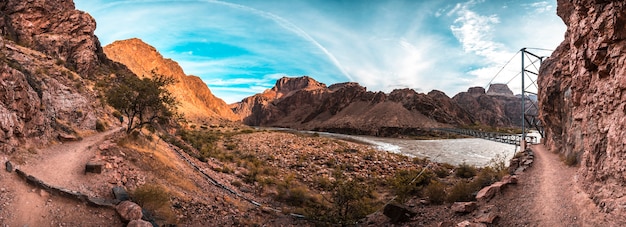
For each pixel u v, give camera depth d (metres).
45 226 10.33
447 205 15.91
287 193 24.91
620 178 9.29
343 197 17.19
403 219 15.14
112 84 48.06
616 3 9.70
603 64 10.72
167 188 17.98
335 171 37.06
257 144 62.19
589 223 9.47
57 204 11.39
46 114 20.22
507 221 11.60
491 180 18.28
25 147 15.28
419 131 187.25
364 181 33.03
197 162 29.31
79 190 13.26
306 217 18.98
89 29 56.81
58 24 52.97
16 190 11.10
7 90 14.95
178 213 15.52
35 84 22.88
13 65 22.70
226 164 34.47
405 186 21.92
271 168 37.12
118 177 16.27
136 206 12.43
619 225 8.48
